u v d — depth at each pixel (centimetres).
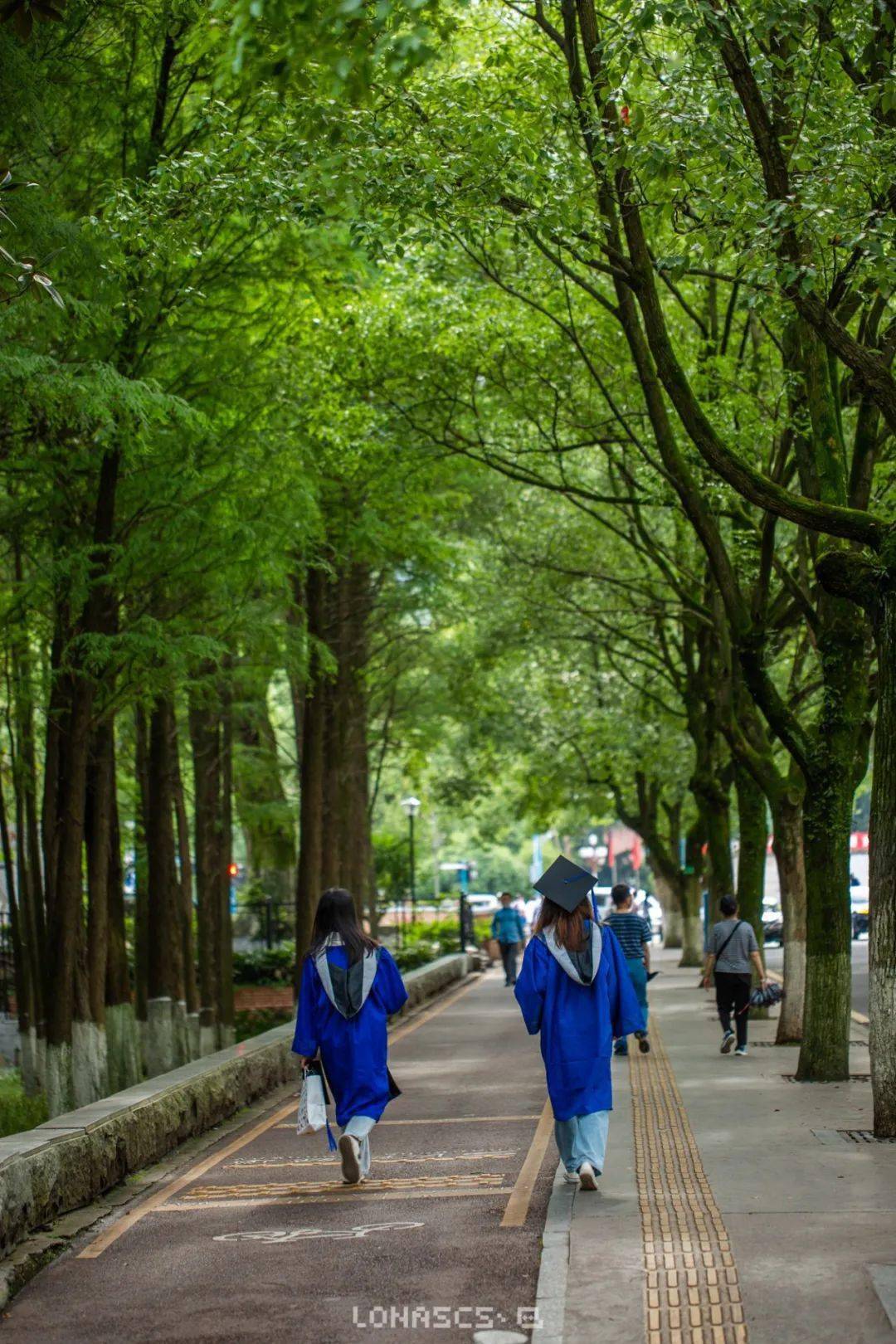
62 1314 658
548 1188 888
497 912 3222
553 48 1532
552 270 1741
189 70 1463
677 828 4153
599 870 8162
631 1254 688
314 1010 923
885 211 1067
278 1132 1225
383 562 2633
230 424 1566
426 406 1906
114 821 1791
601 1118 847
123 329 1349
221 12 786
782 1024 1747
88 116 1405
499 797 6216
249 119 1495
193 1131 1191
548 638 3297
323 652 1784
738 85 1015
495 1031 2161
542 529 2975
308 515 1578
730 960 1655
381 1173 980
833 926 1374
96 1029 1513
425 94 1241
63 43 1302
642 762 3728
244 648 1744
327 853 2600
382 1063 931
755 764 1741
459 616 3073
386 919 5016
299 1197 903
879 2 1034
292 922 3500
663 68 1141
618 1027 862
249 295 1608
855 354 996
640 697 3612
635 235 1173
